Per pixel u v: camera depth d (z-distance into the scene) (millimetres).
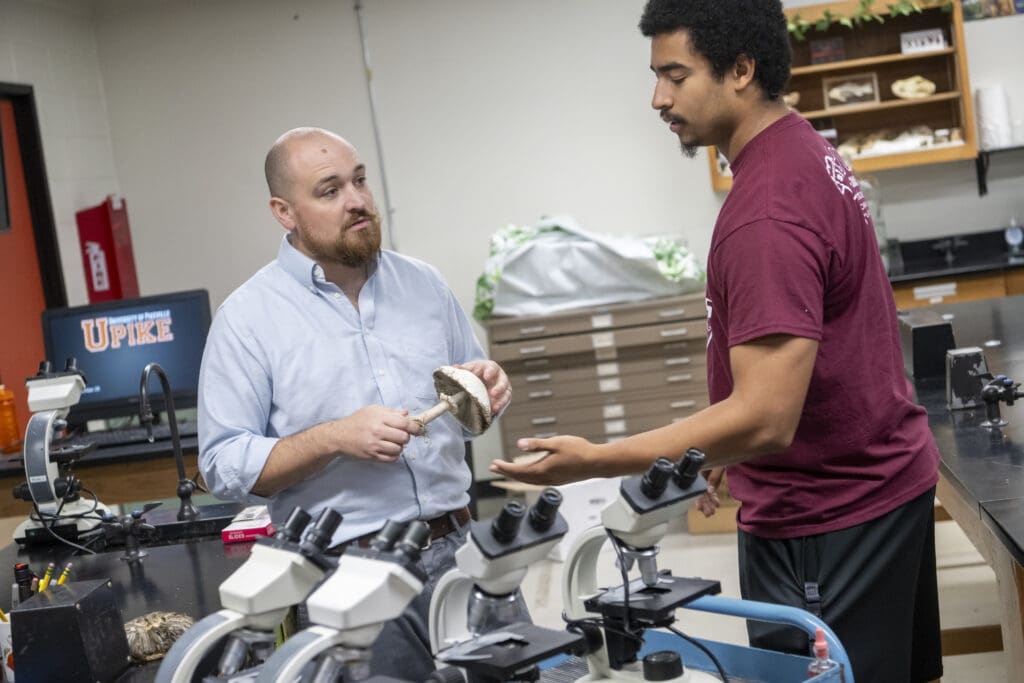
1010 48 6430
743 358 1867
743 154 1965
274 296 2344
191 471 4539
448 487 2379
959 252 6512
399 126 6750
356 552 1333
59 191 6191
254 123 6812
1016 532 2104
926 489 2072
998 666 3656
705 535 5410
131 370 5008
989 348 3869
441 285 2520
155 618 2180
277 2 6719
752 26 1903
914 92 6324
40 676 1938
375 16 6688
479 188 6754
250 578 1433
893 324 2074
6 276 5789
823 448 2018
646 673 1576
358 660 1330
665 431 1837
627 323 5836
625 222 6707
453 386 2150
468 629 1602
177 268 6941
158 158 6879
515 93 6676
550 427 5965
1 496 4496
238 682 1460
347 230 2275
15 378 5785
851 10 6160
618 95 6629
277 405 2344
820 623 1745
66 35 6480
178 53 6797
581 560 1655
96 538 3143
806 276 1855
